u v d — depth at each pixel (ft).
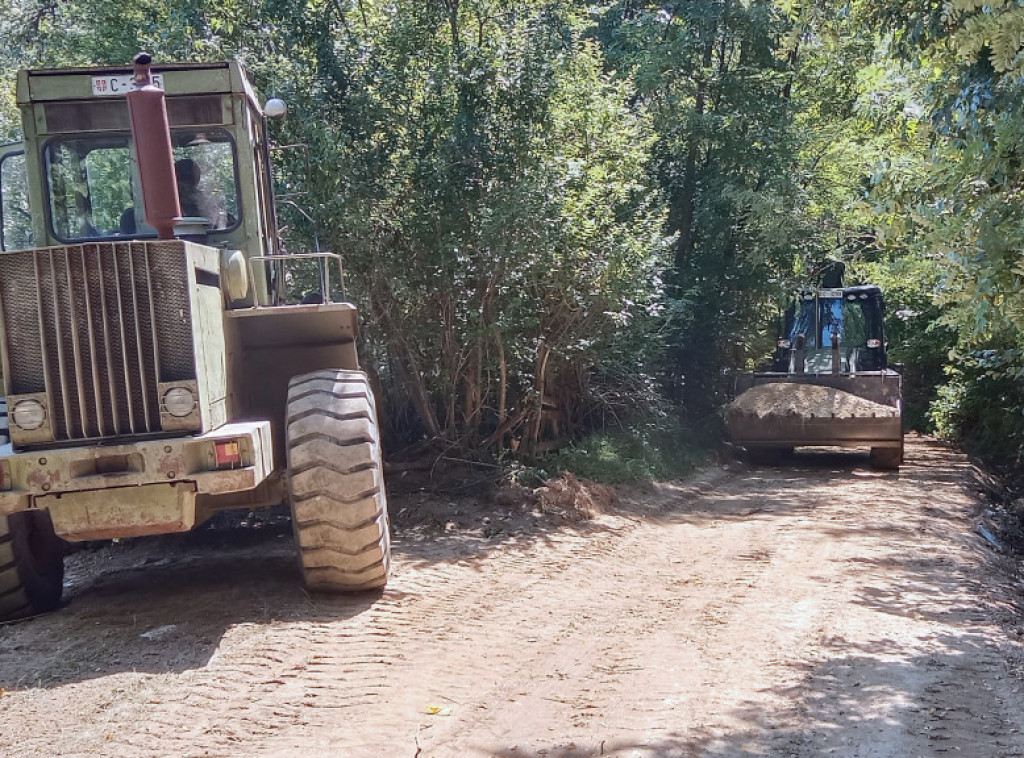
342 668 19.02
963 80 27.25
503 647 20.80
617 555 30.58
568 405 46.91
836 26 30.12
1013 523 39.55
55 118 24.35
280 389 26.45
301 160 34.47
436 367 39.22
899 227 27.71
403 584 25.20
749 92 58.90
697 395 60.85
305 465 22.47
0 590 22.53
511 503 35.83
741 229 59.88
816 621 22.99
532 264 37.47
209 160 24.95
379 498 23.11
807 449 62.08
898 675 19.08
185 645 20.16
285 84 35.53
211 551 30.40
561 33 44.86
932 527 35.73
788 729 16.15
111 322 20.06
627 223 43.01
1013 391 60.44
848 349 57.93
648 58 57.52
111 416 20.11
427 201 37.35
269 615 22.24
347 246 35.42
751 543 32.68
